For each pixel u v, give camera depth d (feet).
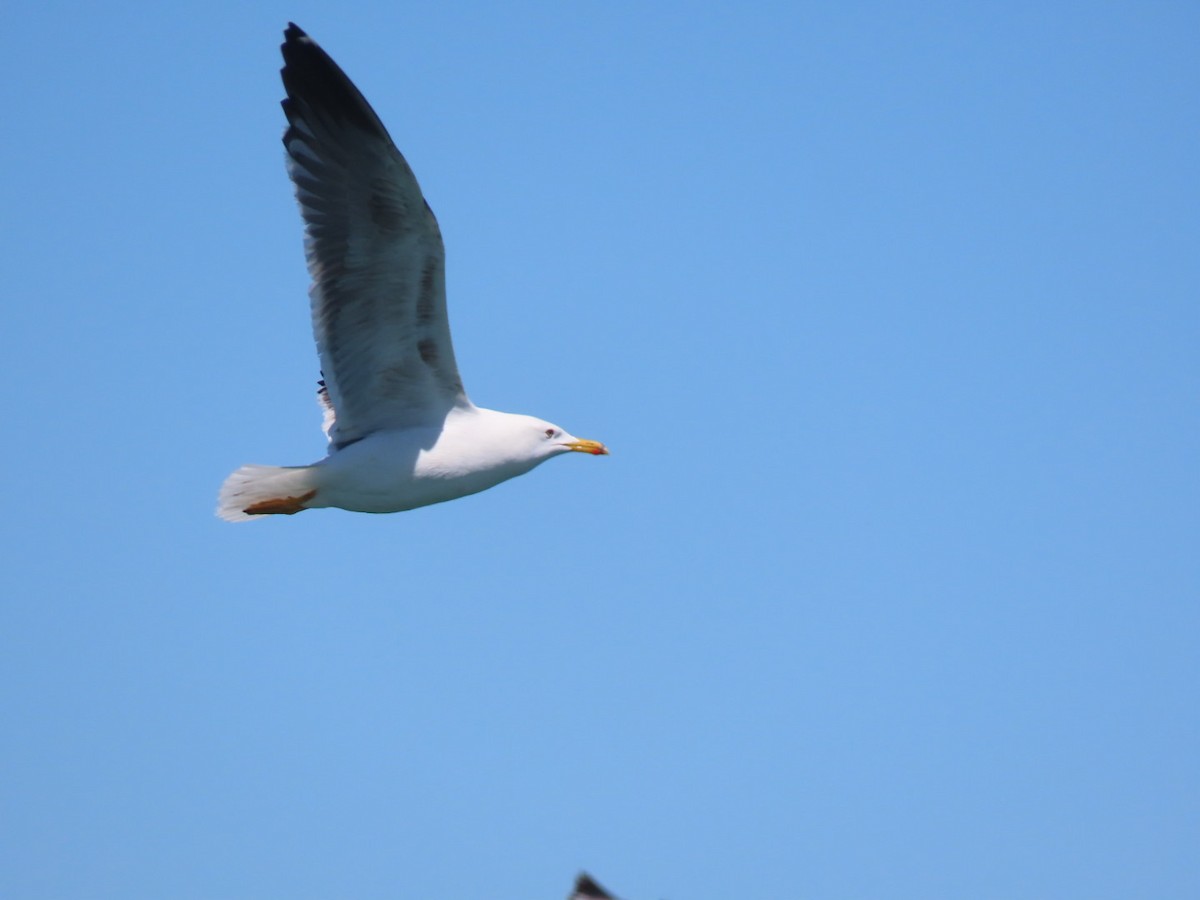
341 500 52.31
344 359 51.83
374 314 50.93
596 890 38.81
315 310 50.98
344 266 50.26
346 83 47.11
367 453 51.62
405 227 48.98
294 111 49.03
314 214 50.06
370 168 48.14
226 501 51.49
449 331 51.21
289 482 51.47
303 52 47.88
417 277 49.96
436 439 52.24
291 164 49.93
